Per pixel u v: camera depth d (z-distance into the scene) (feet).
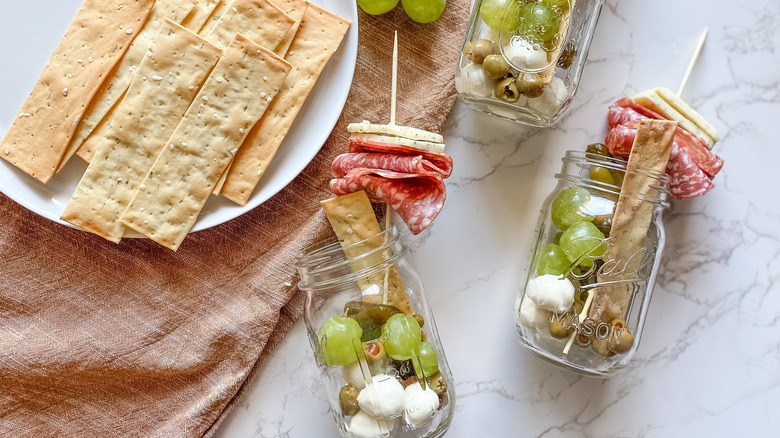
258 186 1.98
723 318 2.11
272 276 2.04
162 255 2.05
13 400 2.03
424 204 1.89
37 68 1.96
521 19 1.83
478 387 2.11
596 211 1.89
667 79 2.06
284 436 2.08
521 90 1.87
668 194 1.94
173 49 1.90
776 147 2.08
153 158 1.93
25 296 2.03
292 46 1.94
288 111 1.94
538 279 1.91
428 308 1.95
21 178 1.95
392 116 1.88
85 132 1.93
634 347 1.96
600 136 2.07
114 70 1.93
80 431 2.06
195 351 2.04
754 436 2.11
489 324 2.10
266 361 2.08
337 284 1.84
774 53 2.05
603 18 2.05
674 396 2.12
